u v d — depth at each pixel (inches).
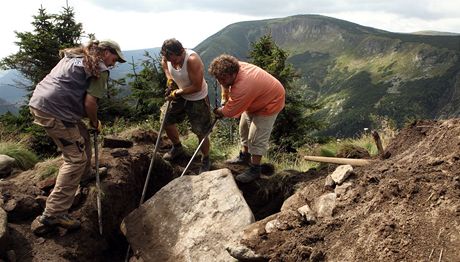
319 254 140.9
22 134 348.5
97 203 189.2
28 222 180.2
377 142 207.5
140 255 179.6
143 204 195.8
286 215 163.6
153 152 226.5
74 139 172.4
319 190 178.7
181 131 362.6
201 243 170.6
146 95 437.1
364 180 168.2
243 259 152.3
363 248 135.8
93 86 170.7
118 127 388.5
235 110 193.3
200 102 210.2
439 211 136.9
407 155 180.7
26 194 189.6
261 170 245.9
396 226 136.9
